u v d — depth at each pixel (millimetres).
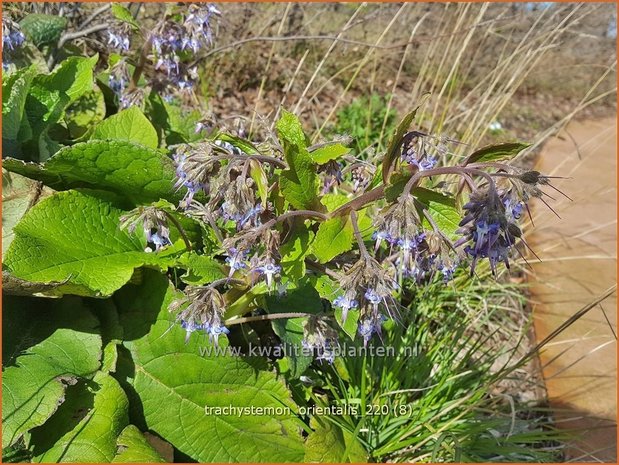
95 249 646
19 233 601
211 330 521
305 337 592
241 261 511
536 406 886
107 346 635
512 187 454
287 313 617
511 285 1067
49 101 811
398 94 1753
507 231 446
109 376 614
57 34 971
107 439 578
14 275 575
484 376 844
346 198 632
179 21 829
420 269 521
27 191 672
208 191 564
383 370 757
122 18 811
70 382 583
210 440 621
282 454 623
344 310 485
